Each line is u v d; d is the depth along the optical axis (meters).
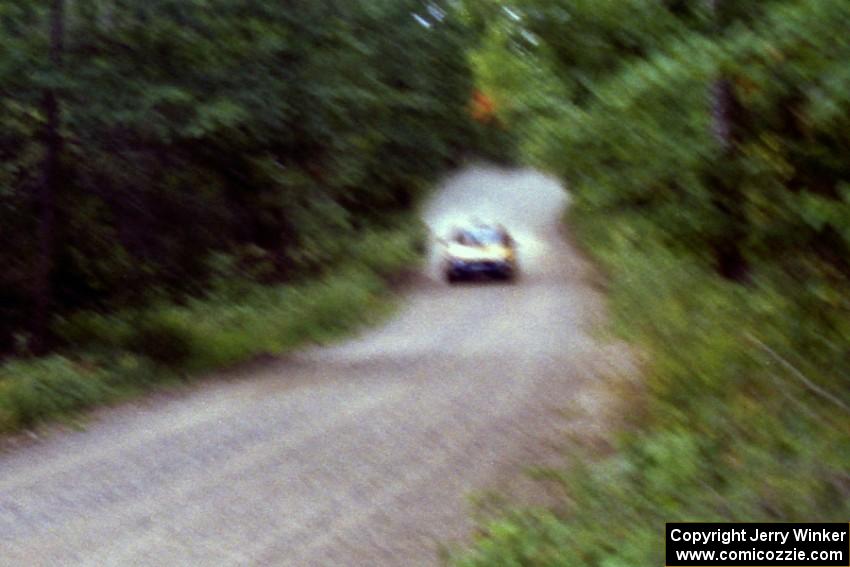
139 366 18.45
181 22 19.12
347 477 11.44
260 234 26.30
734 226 9.56
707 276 12.54
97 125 18.91
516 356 20.48
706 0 8.64
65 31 18.78
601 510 9.27
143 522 9.89
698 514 8.43
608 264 30.30
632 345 18.14
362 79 23.70
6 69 17.78
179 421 15.01
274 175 21.70
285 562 8.69
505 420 14.08
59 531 9.65
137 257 21.38
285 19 20.09
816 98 7.19
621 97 9.16
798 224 8.38
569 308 28.61
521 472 11.30
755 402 10.35
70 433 14.28
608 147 10.17
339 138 22.36
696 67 8.13
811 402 9.34
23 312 20.47
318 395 16.88
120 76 18.62
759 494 8.48
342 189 27.88
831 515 8.02
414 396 16.39
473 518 9.76
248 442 13.37
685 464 9.52
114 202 20.67
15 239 19.86
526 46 11.60
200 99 19.16
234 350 22.05
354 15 23.41
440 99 39.03
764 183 8.57
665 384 12.66
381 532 9.45
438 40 35.75
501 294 33.88
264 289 29.20
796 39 7.18
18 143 19.23
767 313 9.70
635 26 9.68
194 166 20.78
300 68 20.77
